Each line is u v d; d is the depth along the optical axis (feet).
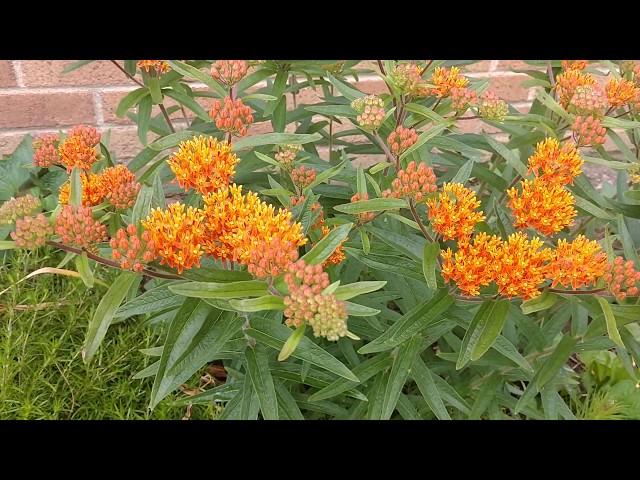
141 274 1.03
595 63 1.75
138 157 1.68
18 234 0.99
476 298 1.19
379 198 1.18
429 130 1.29
